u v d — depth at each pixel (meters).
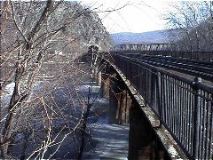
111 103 27.09
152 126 7.20
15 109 4.89
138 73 11.76
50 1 4.44
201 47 55.34
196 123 4.57
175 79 5.82
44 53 4.79
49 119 5.03
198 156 4.55
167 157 5.64
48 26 4.66
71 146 15.82
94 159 20.41
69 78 5.57
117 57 23.59
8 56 4.43
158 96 7.39
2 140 4.98
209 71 13.77
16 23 4.39
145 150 10.23
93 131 23.62
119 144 23.08
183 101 5.30
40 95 5.08
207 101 4.17
